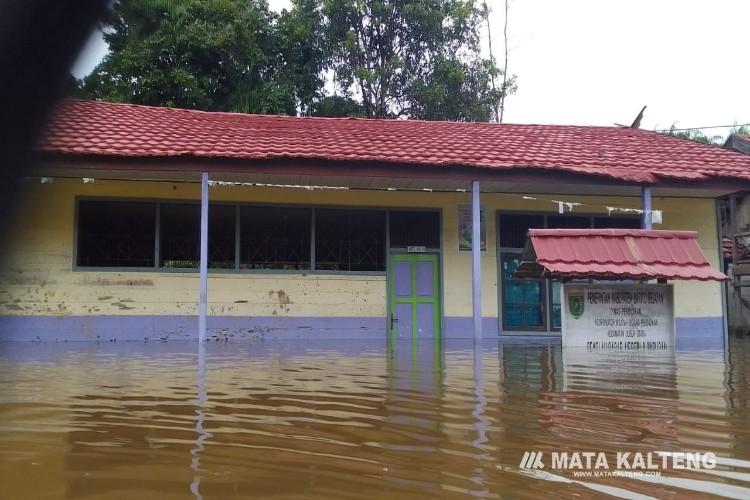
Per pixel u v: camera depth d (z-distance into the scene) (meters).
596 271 9.77
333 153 11.79
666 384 5.36
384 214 13.98
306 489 2.48
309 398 4.56
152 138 11.86
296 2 22.89
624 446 3.15
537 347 10.45
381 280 13.79
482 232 14.23
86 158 11.10
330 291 13.55
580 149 13.86
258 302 13.18
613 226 14.84
